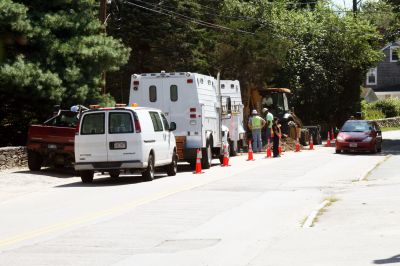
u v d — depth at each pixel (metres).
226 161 53.81
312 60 101.75
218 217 26.36
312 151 73.81
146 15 82.94
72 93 55.09
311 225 23.88
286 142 76.81
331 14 107.00
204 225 24.41
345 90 108.69
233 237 21.77
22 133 58.97
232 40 83.81
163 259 18.30
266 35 85.81
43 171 48.44
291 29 102.62
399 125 149.38
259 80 83.62
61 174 47.31
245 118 81.62
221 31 86.69
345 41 104.19
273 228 23.56
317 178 42.59
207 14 93.62
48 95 52.97
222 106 62.16
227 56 82.81
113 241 21.28
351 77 108.19
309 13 107.75
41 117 57.22
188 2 85.12
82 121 40.91
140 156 40.41
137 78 50.75
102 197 33.66
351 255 18.06
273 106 82.25
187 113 49.91
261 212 27.70
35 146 47.88
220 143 55.53
